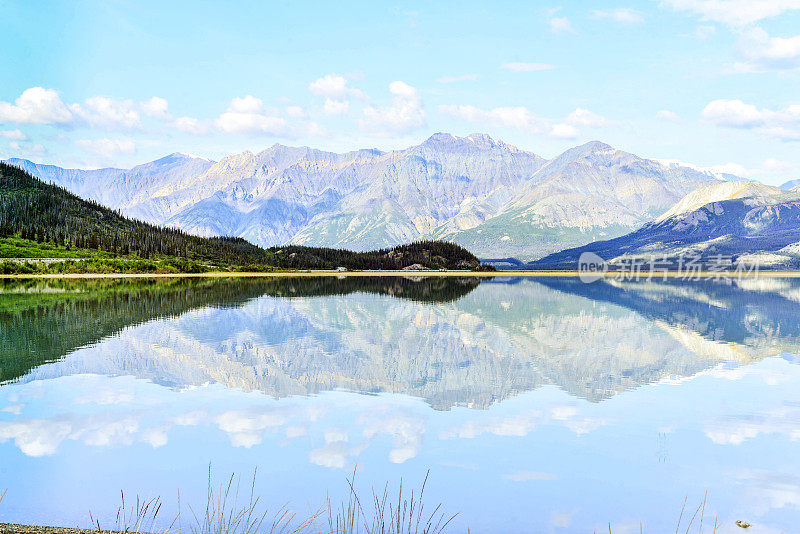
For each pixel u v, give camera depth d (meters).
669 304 108.50
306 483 23.02
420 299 119.31
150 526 19.39
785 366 46.69
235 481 23.14
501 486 22.70
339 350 53.69
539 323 76.81
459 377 42.22
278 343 57.47
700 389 38.56
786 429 29.72
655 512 20.75
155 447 27.03
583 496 21.97
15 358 48.38
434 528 19.39
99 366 45.22
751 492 22.33
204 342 57.72
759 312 92.88
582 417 32.00
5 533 18.14
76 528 18.89
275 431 29.39
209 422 30.78
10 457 25.66
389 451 26.58
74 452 26.30
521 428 29.86
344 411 33.06
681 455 25.97
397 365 46.75
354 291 147.12
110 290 142.00
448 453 26.30
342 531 19.05
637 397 36.34
